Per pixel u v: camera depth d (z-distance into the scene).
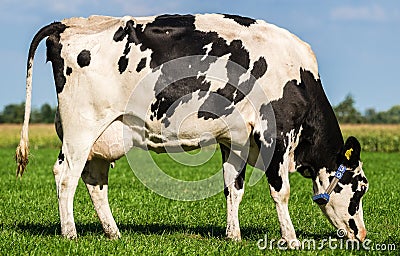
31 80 9.00
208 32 8.56
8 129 73.88
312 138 8.97
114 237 9.12
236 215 9.40
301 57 8.86
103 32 8.72
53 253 7.82
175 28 8.57
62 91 8.77
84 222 11.11
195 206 13.30
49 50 8.86
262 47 8.59
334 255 8.20
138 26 8.62
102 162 9.30
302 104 8.65
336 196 9.09
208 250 8.30
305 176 9.48
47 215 11.78
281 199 8.62
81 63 8.63
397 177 21.38
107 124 8.70
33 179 19.84
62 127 8.87
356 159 8.98
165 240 9.05
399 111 158.12
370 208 13.01
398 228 10.64
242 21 8.81
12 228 10.09
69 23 8.98
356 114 102.81
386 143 48.41
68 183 8.73
